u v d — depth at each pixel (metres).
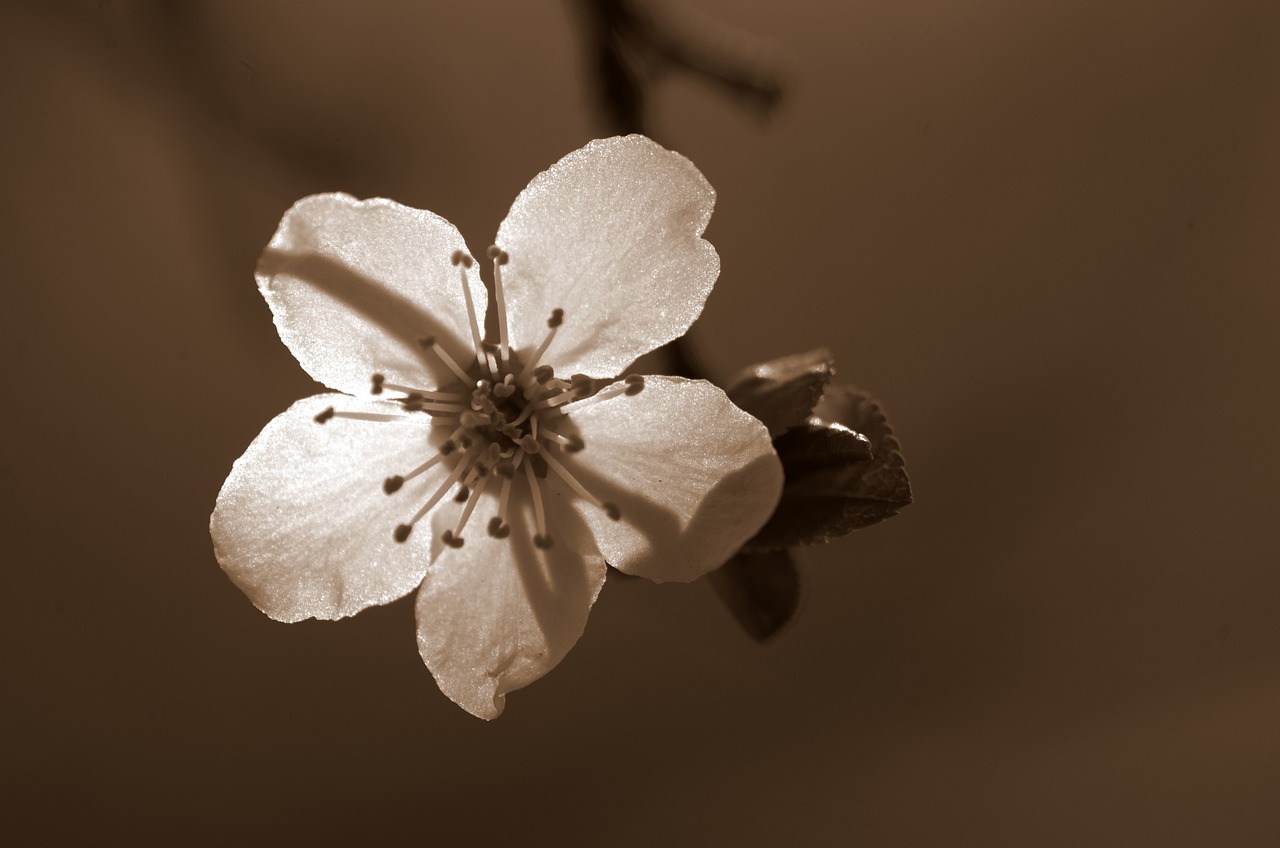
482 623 0.18
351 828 0.23
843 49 0.24
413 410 0.18
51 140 0.24
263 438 0.18
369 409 0.18
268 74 0.21
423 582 0.18
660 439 0.18
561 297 0.18
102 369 0.24
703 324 0.24
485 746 0.24
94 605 0.24
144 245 0.24
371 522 0.18
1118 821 0.23
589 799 0.24
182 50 0.21
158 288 0.24
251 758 0.24
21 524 0.24
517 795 0.24
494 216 0.23
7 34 0.22
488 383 0.18
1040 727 0.24
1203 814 0.23
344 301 0.18
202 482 0.24
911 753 0.24
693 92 0.24
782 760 0.24
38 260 0.24
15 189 0.24
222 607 0.24
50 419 0.24
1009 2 0.24
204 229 0.22
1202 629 0.24
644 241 0.18
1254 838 0.22
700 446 0.18
